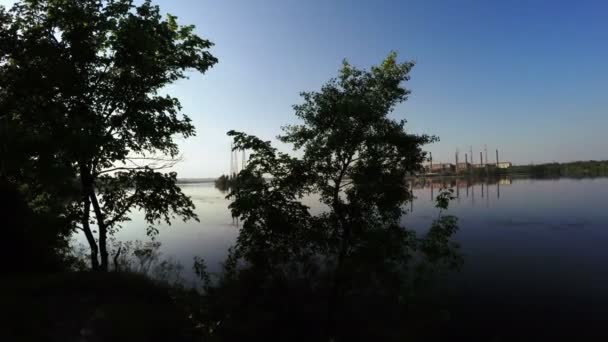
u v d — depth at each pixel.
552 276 16.16
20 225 9.09
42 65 9.86
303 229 10.45
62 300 7.20
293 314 9.73
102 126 10.02
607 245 22.31
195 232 29.05
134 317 7.08
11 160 7.95
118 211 11.75
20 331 5.94
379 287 10.41
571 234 25.89
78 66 10.43
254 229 10.29
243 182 10.59
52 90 9.83
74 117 9.36
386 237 9.98
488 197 56.56
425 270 10.80
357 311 10.63
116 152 10.56
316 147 10.76
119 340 6.38
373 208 10.69
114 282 8.34
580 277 16.05
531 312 12.27
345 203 10.64
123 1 10.52
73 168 9.32
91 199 11.34
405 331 10.36
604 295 13.80
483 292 13.94
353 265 9.85
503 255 20.00
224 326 8.81
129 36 10.18
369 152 10.57
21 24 10.35
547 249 21.45
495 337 10.59
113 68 11.20
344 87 11.05
